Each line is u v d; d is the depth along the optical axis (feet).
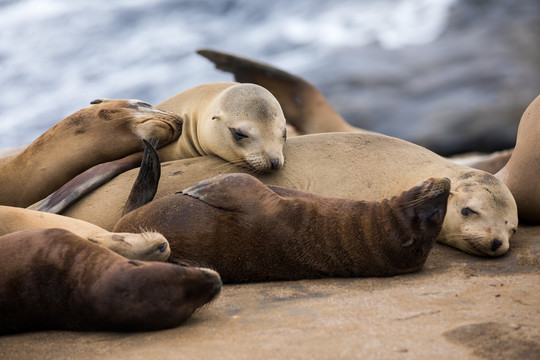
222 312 34.14
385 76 162.81
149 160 47.14
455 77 157.69
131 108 56.90
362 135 54.70
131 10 199.31
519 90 149.07
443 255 45.96
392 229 40.50
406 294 35.88
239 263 40.19
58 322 32.09
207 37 183.83
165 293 30.86
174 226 40.42
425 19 184.65
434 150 140.05
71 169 55.31
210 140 53.06
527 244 46.93
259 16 193.47
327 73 166.61
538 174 50.96
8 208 39.81
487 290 35.88
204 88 59.16
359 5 196.34
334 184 50.24
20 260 32.19
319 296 36.52
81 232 40.32
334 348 27.71
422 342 28.07
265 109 51.39
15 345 30.81
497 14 181.78
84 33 189.57
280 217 40.11
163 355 28.02
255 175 50.98
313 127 85.66
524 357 26.32
